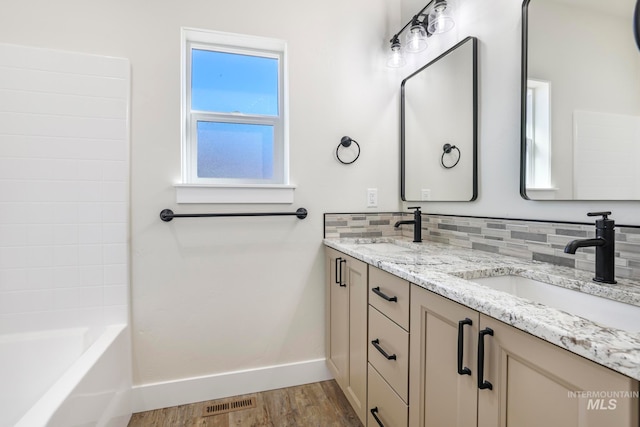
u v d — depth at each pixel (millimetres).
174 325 1704
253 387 1823
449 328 889
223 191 1749
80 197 1548
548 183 1170
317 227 1921
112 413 1382
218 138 1882
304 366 1910
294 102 1871
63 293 1536
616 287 852
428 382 986
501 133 1385
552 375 599
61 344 1483
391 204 2043
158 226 1671
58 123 1516
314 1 1906
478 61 1503
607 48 989
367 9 2004
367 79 1999
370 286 1361
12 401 1413
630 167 938
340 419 1599
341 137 1951
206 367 1756
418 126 1911
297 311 1898
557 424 589
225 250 1773
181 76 1694
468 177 1552
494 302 729
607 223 907
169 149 1674
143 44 1638
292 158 1872
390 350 1197
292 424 1561
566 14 1104
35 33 1510
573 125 1084
